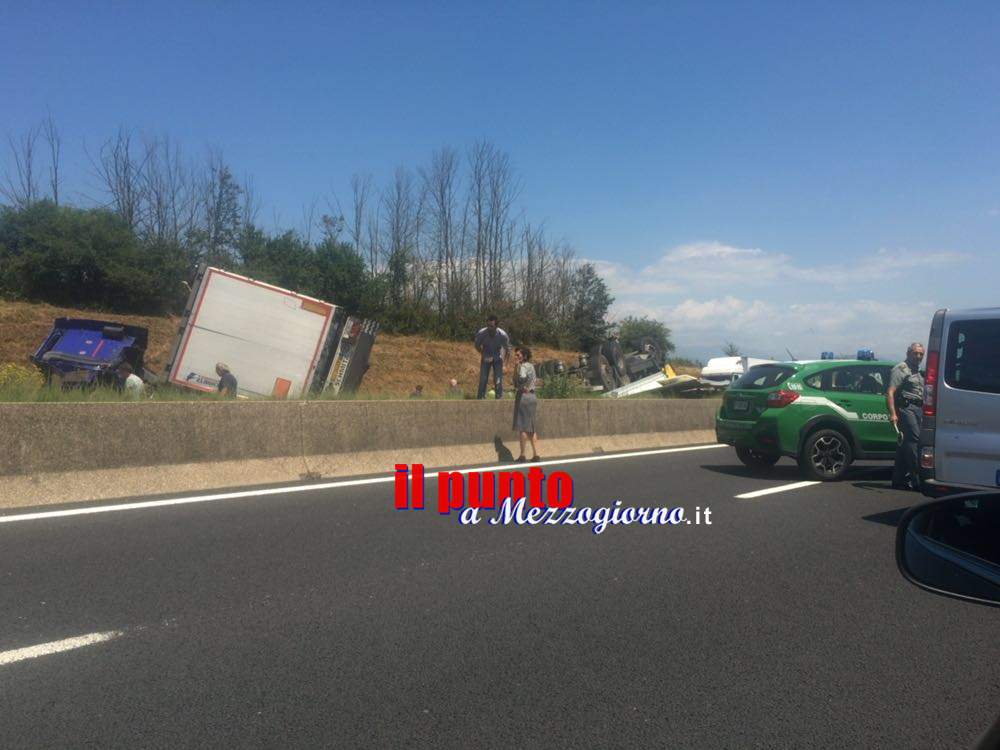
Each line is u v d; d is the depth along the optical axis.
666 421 18.45
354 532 8.34
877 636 5.78
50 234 32.56
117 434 9.61
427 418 13.11
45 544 7.42
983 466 7.86
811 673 5.11
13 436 8.84
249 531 8.19
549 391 17.41
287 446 11.23
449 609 6.12
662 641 5.59
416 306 43.25
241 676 4.84
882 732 4.36
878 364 12.86
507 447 14.41
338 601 6.22
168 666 4.95
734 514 9.81
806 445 12.28
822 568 7.50
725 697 4.73
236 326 18.64
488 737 4.19
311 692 4.65
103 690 4.61
